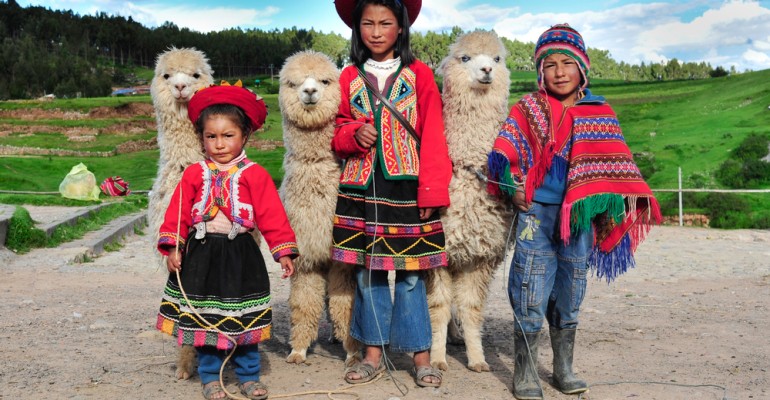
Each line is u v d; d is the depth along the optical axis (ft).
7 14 582.35
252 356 11.21
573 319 11.48
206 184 11.02
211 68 13.02
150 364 13.42
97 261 32.96
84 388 11.71
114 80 481.46
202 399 11.16
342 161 13.02
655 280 27.02
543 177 11.12
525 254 11.23
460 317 13.10
